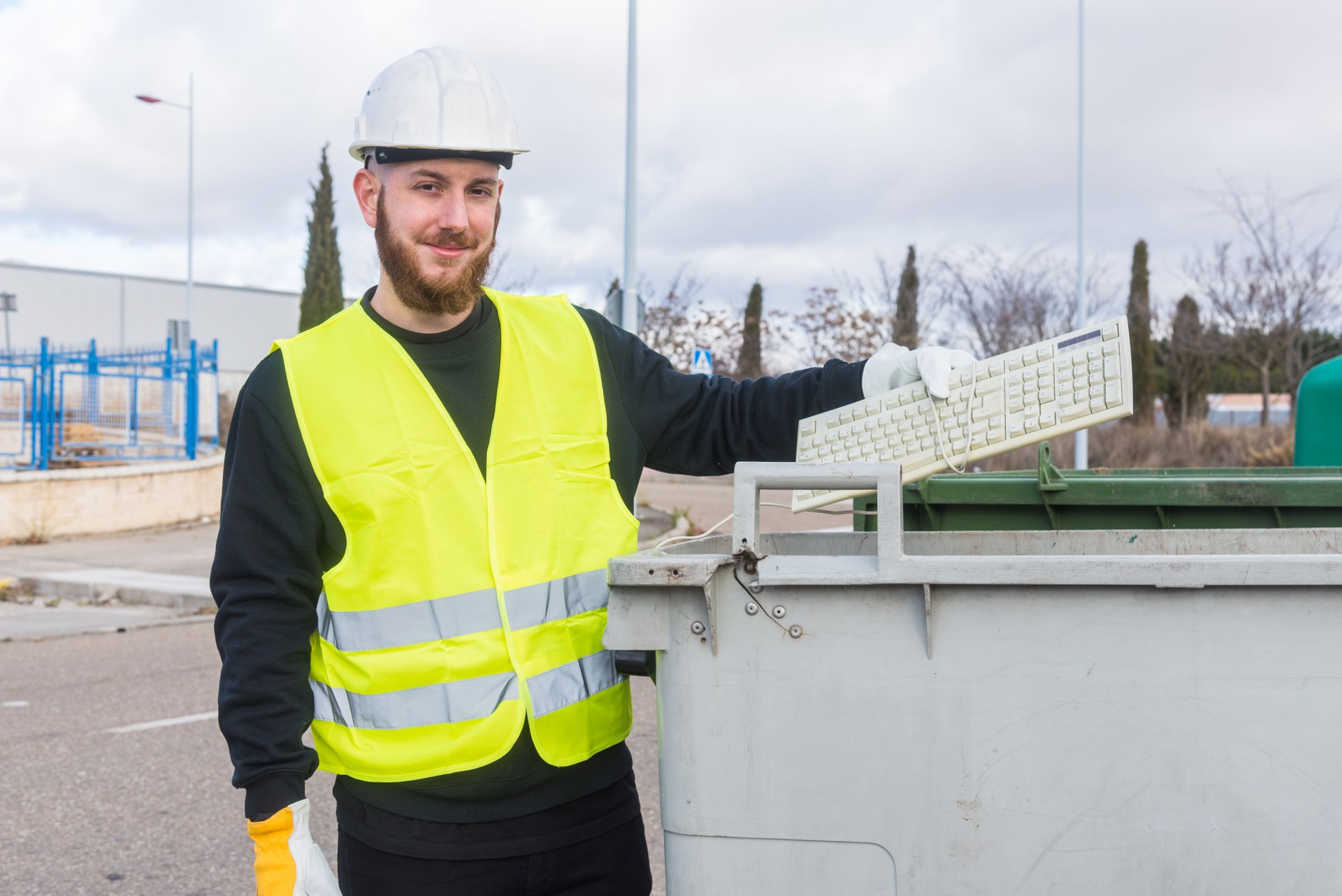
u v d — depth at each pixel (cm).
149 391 1688
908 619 143
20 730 496
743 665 147
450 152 161
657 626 149
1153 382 2602
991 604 141
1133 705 138
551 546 172
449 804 161
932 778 143
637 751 460
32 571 966
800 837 146
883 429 186
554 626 169
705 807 149
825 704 145
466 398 170
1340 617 135
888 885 145
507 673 163
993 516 260
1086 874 140
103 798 409
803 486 146
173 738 484
